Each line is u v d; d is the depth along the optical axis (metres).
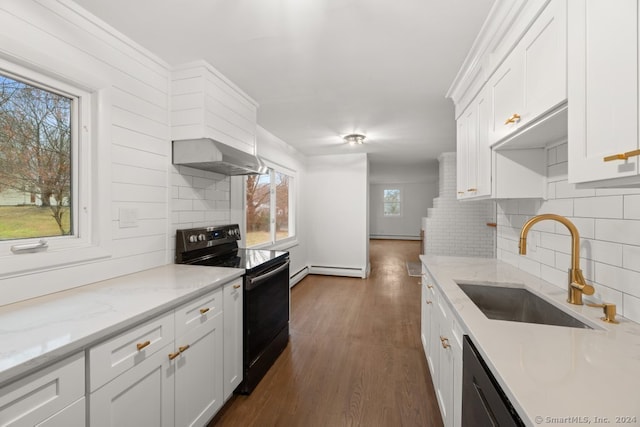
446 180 5.32
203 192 2.39
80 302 1.24
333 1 1.40
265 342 2.17
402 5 1.43
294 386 2.01
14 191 1.27
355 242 5.17
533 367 0.78
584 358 0.82
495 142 1.60
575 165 0.90
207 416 1.55
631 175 0.71
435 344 1.83
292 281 4.48
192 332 1.44
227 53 1.88
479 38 1.66
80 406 0.92
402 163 6.50
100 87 1.55
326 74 2.16
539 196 1.65
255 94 2.52
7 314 1.10
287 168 4.52
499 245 2.34
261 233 3.88
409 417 1.71
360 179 5.14
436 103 2.71
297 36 1.69
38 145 1.35
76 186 1.50
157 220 1.95
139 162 1.81
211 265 2.05
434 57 1.90
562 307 1.27
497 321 1.10
